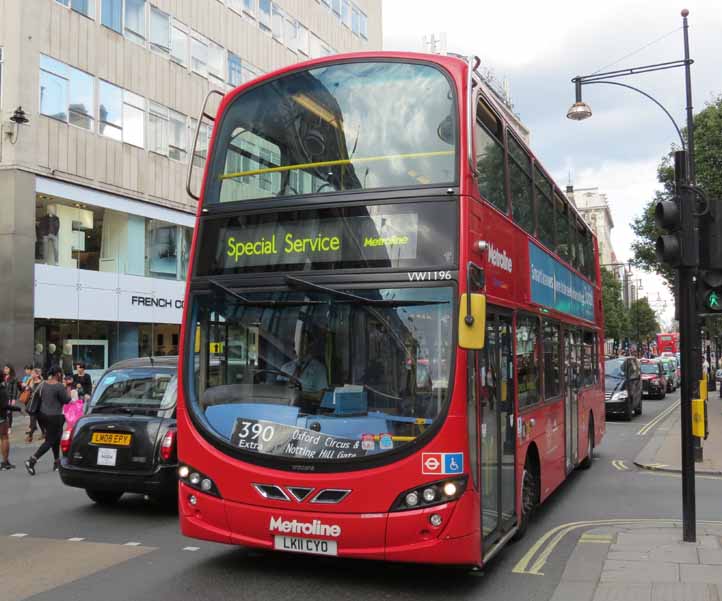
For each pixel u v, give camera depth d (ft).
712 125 87.56
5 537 25.89
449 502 18.26
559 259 34.47
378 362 19.35
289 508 18.99
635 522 29.04
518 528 24.18
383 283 19.71
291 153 21.59
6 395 42.96
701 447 46.57
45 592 19.56
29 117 76.07
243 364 20.61
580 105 55.21
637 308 277.64
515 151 26.84
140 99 90.99
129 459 28.94
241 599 19.11
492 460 21.24
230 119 22.81
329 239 20.42
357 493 18.49
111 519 28.86
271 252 20.93
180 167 97.71
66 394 41.73
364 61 21.85
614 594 18.76
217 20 104.53
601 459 50.08
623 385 81.71
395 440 18.66
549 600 19.13
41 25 77.61
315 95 21.89
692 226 23.90
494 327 22.11
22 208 75.20
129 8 89.35
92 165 83.97
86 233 84.74
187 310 21.53
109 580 20.67
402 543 18.30
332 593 19.72
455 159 20.08
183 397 20.94
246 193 21.86
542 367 29.37
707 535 25.11
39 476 40.19
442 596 19.58
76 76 81.92
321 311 20.16
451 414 18.56
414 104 20.93
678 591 18.84
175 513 30.07
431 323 19.20
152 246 94.27
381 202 20.20
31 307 75.92
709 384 147.84
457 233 19.51
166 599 19.06
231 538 19.77
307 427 19.39
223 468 19.80
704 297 23.95
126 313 89.15
